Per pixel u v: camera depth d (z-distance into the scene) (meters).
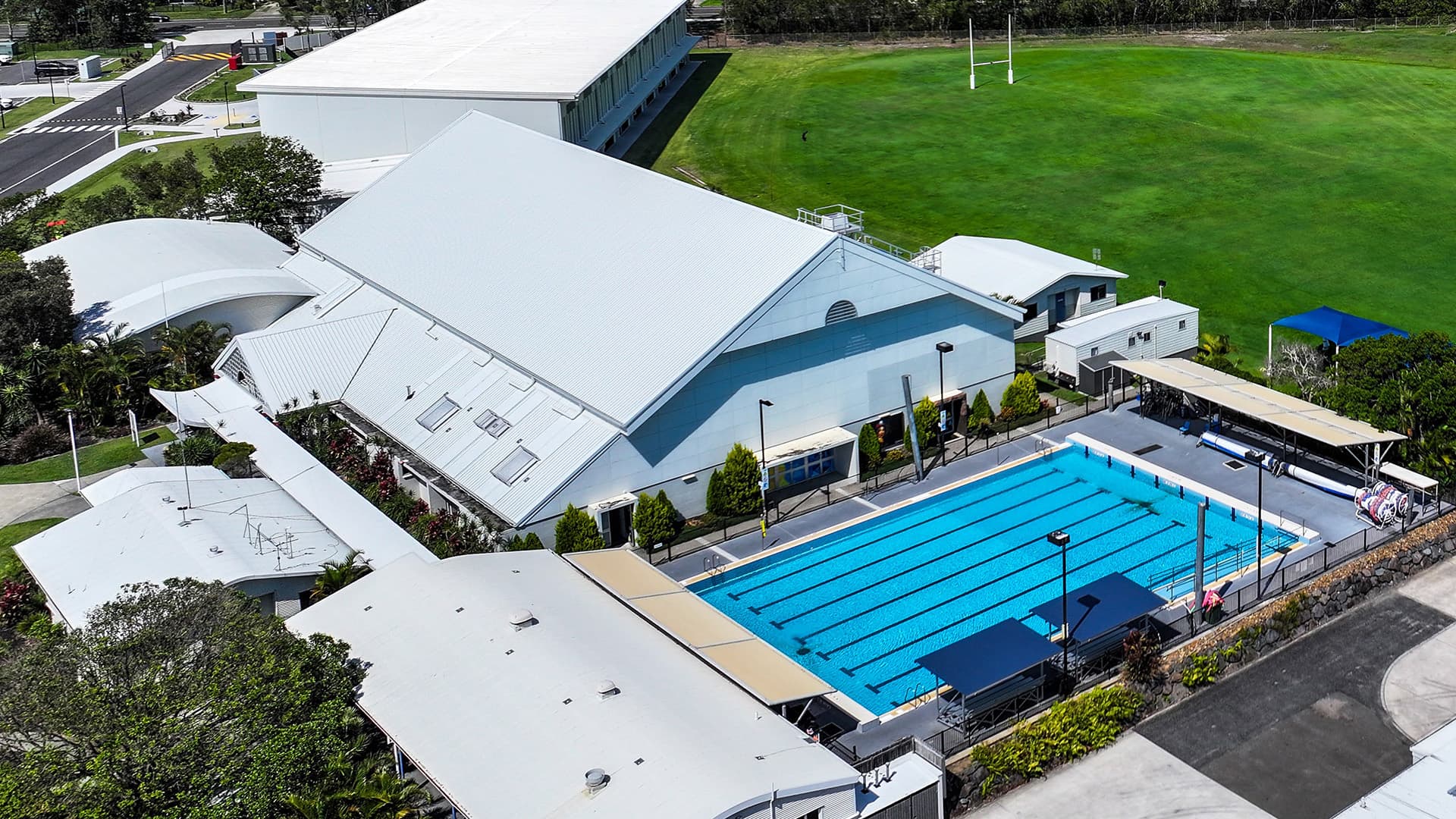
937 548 68.00
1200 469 74.38
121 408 85.62
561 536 65.31
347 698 48.19
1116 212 116.12
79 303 93.88
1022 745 51.19
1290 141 131.25
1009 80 156.50
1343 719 53.91
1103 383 83.62
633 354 70.25
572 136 124.88
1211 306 96.56
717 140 142.75
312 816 42.06
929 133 140.88
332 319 87.62
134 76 197.38
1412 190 116.31
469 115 106.81
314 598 59.78
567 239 83.38
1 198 143.50
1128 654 54.75
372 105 122.69
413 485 73.44
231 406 81.06
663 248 77.75
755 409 71.69
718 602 63.88
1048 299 92.06
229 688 43.16
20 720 41.97
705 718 46.56
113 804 40.31
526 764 44.53
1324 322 84.88
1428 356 71.56
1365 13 176.62
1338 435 67.44
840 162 133.75
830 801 44.16
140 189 127.12
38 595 63.75
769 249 72.69
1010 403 80.44
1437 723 53.16
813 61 174.12
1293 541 66.19
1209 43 171.12
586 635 52.00
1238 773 51.16
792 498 73.56
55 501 75.62
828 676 57.78
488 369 75.88
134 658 44.28
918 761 48.62
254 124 167.12
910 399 74.19
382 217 96.56
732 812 41.19
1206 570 64.00
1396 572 63.47
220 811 40.69
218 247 101.81
